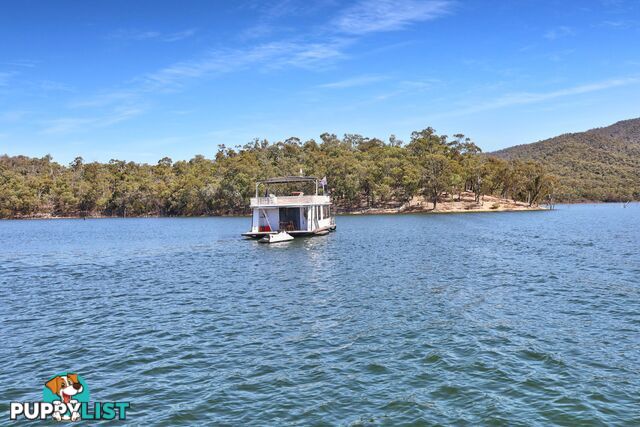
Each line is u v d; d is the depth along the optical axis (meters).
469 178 162.12
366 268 36.19
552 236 62.91
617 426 11.67
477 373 14.98
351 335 19.06
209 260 44.03
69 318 23.31
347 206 162.62
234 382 14.71
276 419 12.34
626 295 25.44
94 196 190.50
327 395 13.66
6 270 41.84
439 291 27.23
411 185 149.12
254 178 152.00
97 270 40.28
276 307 24.09
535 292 26.69
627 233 65.81
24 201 184.38
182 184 176.75
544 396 13.33
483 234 67.62
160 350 17.89
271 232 60.91
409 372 15.17
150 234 84.00
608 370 15.07
